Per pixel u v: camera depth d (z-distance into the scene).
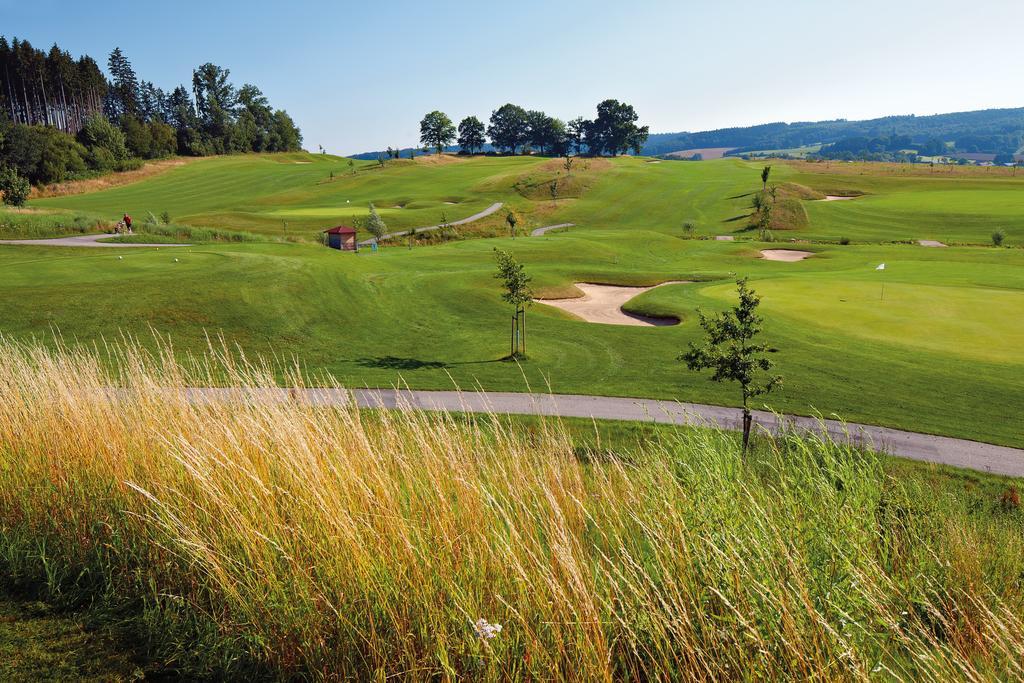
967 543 4.85
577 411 17.64
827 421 17.36
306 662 3.24
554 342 26.81
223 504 3.82
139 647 3.54
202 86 170.25
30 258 33.78
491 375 21.66
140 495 4.50
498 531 3.68
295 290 29.09
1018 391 19.94
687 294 35.69
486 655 3.02
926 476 12.96
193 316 24.20
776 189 98.06
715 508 3.61
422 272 40.41
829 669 2.73
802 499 4.19
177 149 149.88
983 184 101.31
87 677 3.27
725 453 5.26
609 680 2.80
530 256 53.34
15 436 5.34
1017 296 31.89
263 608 3.44
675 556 3.24
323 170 132.00
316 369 21.12
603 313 34.56
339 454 4.45
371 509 3.85
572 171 114.62
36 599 3.96
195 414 5.51
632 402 18.78
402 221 79.12
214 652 3.42
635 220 86.50
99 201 95.69
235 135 162.62
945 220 77.50
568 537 3.57
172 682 3.31
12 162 98.62
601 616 3.16
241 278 28.98
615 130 183.25
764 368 15.66
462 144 194.12
